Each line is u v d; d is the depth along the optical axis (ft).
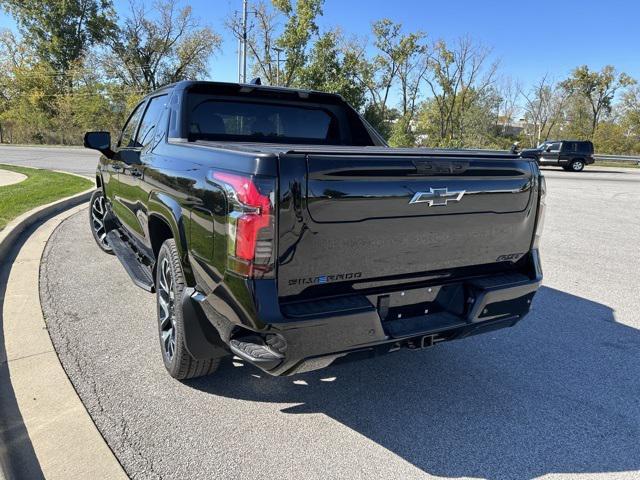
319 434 8.80
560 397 10.27
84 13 154.92
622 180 70.54
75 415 8.94
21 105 145.79
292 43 111.65
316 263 7.53
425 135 168.35
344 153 7.50
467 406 9.87
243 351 7.76
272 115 14.01
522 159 9.45
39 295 14.93
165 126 12.25
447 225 8.65
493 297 9.23
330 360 7.88
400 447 8.51
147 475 7.55
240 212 7.14
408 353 12.26
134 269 13.51
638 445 8.70
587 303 16.12
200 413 9.29
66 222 25.39
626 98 181.78
